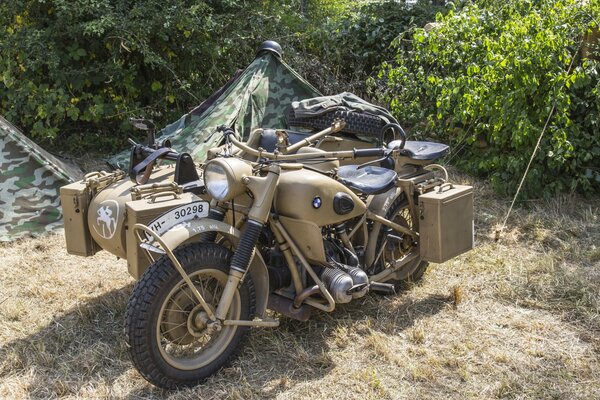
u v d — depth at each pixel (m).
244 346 3.43
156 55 7.47
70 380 3.32
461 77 6.13
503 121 5.85
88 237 3.83
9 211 5.34
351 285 3.41
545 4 6.19
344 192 3.50
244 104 6.29
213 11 8.16
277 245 3.52
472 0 7.44
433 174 4.31
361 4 9.55
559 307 4.02
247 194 3.32
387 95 7.61
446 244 3.92
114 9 7.48
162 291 3.00
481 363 3.42
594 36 5.87
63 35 7.43
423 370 3.33
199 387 3.19
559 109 5.61
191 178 3.61
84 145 7.93
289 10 8.81
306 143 3.55
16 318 3.99
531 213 5.60
